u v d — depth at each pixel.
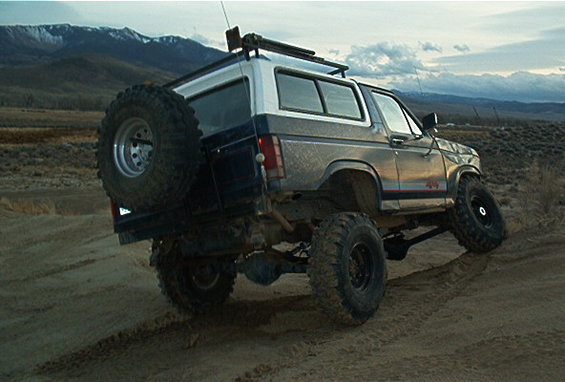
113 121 4.73
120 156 4.75
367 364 3.70
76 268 8.76
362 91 5.93
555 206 10.48
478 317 4.39
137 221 5.08
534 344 3.61
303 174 4.60
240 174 4.50
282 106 4.75
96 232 11.73
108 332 5.56
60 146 46.00
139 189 4.46
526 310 4.33
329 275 4.46
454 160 7.18
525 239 7.03
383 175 5.62
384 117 6.09
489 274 5.88
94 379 4.36
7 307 6.89
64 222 12.98
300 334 4.78
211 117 5.18
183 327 5.56
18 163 35.31
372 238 4.92
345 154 5.14
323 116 5.16
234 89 5.00
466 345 3.82
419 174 6.28
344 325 4.66
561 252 5.98
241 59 4.91
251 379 3.78
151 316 5.97
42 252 10.20
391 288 6.03
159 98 4.45
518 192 16.98
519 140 42.28
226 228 4.87
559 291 4.63
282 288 7.33
